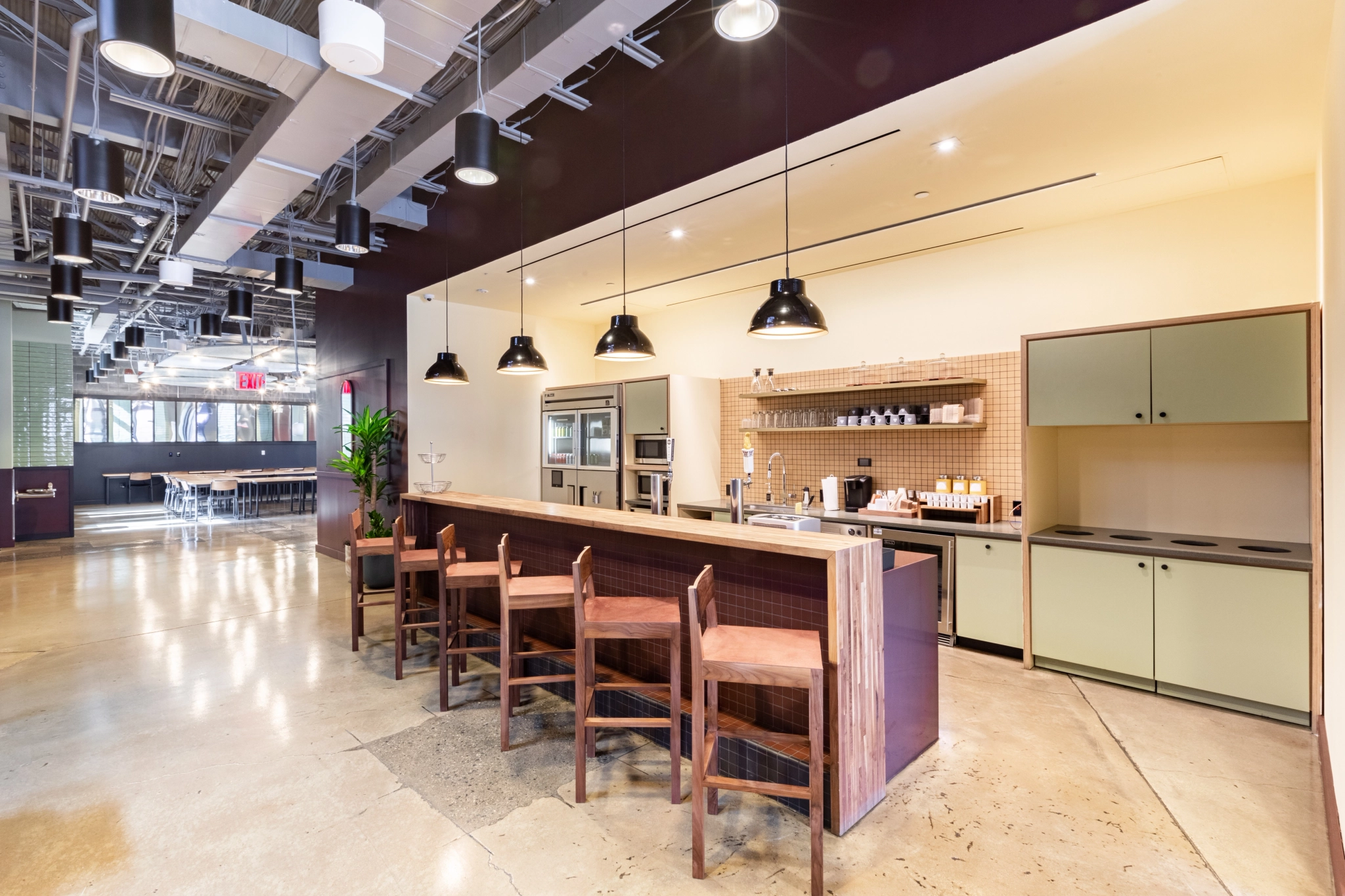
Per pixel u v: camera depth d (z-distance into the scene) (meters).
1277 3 2.17
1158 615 3.43
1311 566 2.99
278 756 2.84
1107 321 4.26
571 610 3.77
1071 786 2.57
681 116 3.74
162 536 9.98
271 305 10.40
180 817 2.38
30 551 8.48
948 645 4.35
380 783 2.62
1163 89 2.72
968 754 2.84
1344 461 1.96
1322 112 2.79
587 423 6.77
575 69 3.34
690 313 7.07
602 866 2.10
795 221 4.33
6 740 3.01
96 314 9.44
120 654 4.27
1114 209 4.12
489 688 3.67
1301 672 3.03
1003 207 4.09
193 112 4.30
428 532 5.25
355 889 2.00
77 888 2.00
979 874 2.05
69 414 9.97
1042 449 4.18
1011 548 4.01
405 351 6.58
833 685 2.25
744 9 2.55
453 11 2.76
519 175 4.96
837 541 2.52
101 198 3.48
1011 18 2.52
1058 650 3.79
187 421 17.00
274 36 2.95
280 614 5.26
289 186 4.33
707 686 2.75
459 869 2.09
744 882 2.03
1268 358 3.19
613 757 2.86
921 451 5.18
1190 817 2.35
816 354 5.92
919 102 2.84
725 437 6.62
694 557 3.01
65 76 4.10
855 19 2.99
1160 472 4.04
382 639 4.61
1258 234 3.72
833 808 2.26
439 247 5.98
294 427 18.62
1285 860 2.11
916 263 5.21
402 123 4.55
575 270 5.59
